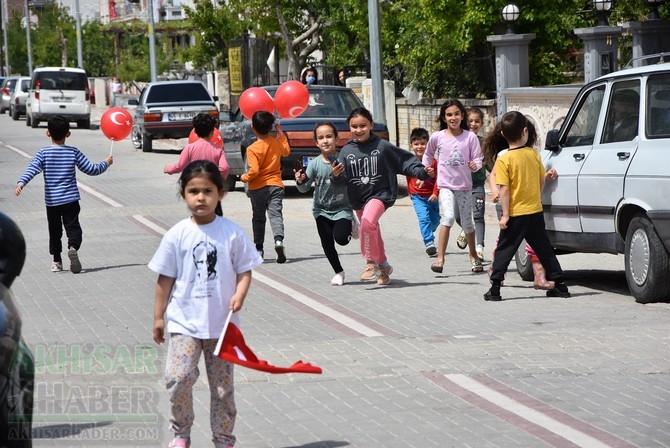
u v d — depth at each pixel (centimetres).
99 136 5084
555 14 2748
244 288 724
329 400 890
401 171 1408
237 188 2848
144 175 3216
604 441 768
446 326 1192
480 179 1575
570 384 932
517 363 1007
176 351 720
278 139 1680
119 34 9200
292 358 1032
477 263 1573
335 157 1440
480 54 3044
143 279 1528
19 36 10844
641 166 1297
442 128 1571
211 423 734
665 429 798
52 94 5681
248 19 5409
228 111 2739
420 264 1659
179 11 8162
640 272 1302
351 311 1284
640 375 962
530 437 780
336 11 4181
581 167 1401
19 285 1498
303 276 1544
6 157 3922
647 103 1327
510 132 1331
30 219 2247
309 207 2417
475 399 886
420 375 966
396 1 3456
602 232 1377
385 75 3591
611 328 1163
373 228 1407
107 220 2212
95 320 1245
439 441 775
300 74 4509
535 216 1342
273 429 811
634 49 2338
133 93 7731
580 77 2931
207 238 724
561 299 1353
